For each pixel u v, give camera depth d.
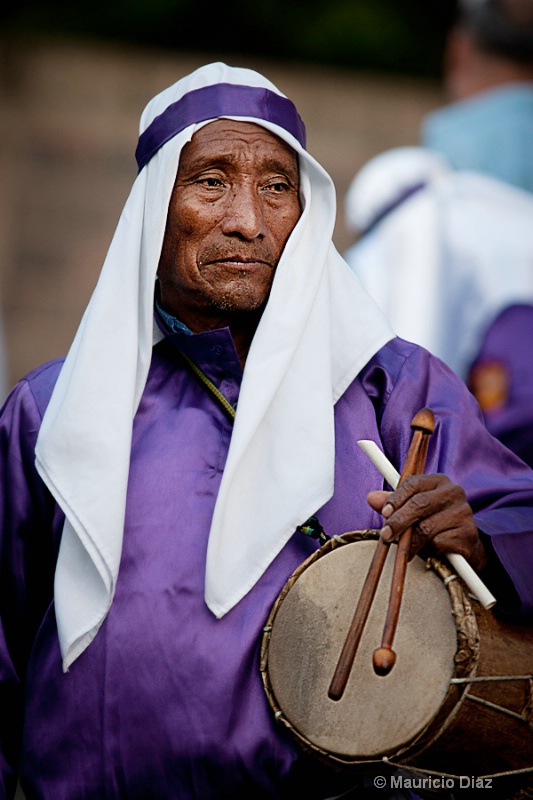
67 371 6.09
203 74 6.21
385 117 18.81
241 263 5.99
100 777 5.81
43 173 18.00
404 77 20.70
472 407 6.27
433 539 5.40
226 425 6.08
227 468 5.73
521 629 5.61
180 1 20.58
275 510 5.75
